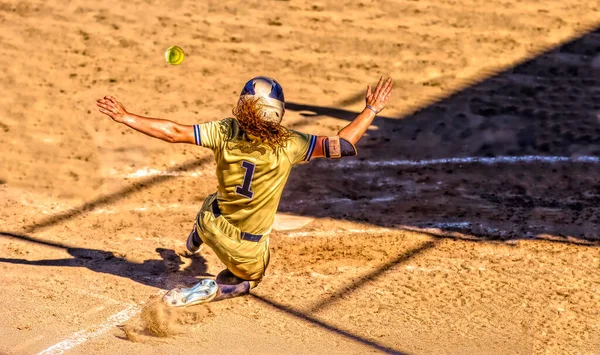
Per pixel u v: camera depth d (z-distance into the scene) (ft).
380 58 126.93
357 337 63.62
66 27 132.77
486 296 71.10
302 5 140.97
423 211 89.81
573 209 90.22
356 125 62.59
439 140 108.06
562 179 97.86
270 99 60.59
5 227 83.87
